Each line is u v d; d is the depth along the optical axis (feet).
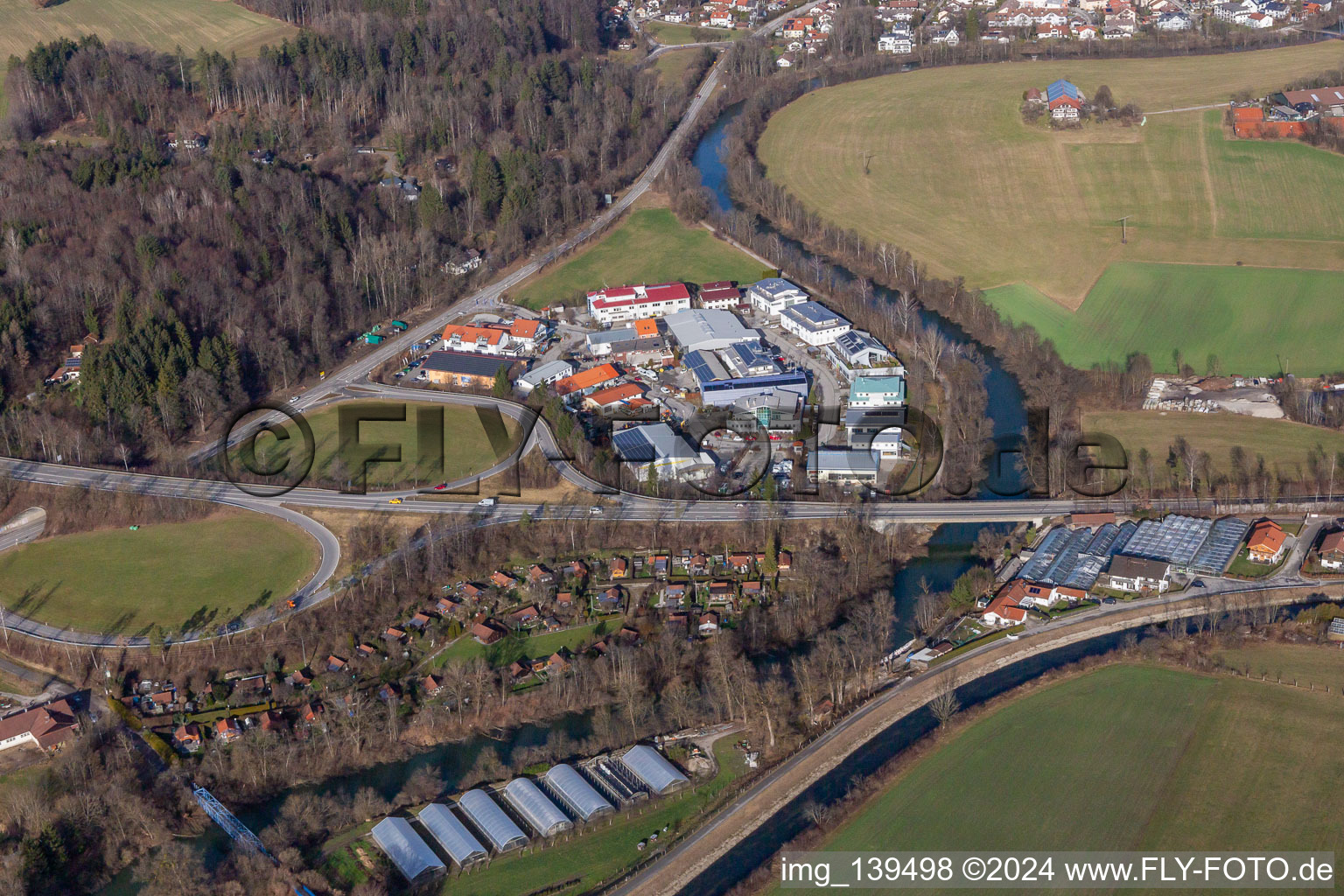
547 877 628.69
